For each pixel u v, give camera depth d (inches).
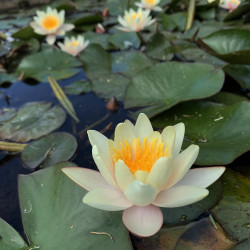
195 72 19.1
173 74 19.5
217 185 14.1
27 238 13.0
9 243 12.9
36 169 15.8
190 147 13.0
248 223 12.9
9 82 23.3
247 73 20.2
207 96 17.3
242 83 19.4
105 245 12.5
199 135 16.2
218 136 15.8
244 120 15.8
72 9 36.8
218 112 16.8
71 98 20.6
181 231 12.9
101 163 12.5
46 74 23.6
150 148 13.5
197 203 13.6
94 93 20.9
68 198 13.9
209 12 30.4
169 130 13.3
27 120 18.9
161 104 18.2
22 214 13.6
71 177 13.0
